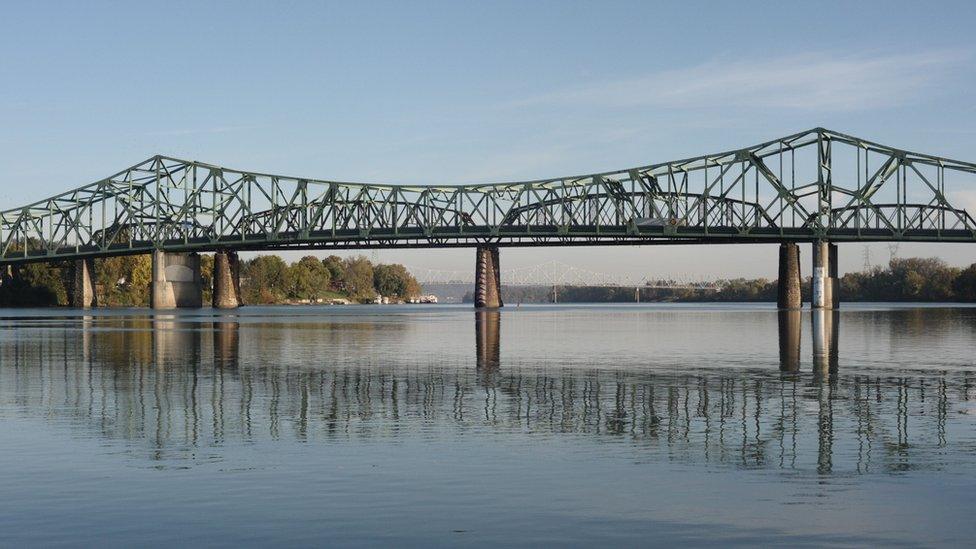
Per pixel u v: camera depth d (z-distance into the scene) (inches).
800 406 1168.2
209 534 607.2
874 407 1159.6
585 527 620.4
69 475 762.2
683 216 7081.7
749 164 7032.5
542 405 1179.9
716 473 767.1
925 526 619.2
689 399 1242.0
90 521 634.2
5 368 1740.9
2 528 619.8
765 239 7175.2
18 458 829.8
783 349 2324.1
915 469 780.0
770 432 962.1
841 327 3762.3
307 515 647.1
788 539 595.8
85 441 914.1
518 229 7386.8
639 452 855.1
